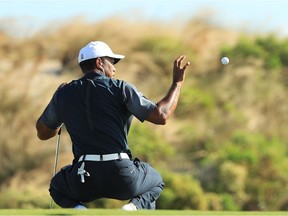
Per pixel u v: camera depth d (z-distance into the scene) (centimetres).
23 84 6981
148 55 7488
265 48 7688
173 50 7581
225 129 6569
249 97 7100
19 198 5522
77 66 7425
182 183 5459
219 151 6088
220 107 6931
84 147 1884
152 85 7231
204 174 5809
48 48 7612
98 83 1909
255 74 7319
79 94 1903
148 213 1608
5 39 7662
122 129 1898
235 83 7231
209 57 7619
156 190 1962
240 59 7519
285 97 7200
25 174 6050
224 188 5672
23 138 6334
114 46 7588
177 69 1936
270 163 5856
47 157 6119
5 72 7188
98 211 1642
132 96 1894
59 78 7219
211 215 1602
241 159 5866
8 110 6694
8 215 1559
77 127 1891
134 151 5978
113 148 1878
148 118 1886
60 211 1648
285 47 7694
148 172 1936
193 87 7125
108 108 1886
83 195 1900
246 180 5722
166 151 6056
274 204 5697
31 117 6656
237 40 7831
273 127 6762
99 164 1869
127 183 1883
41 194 5566
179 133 6378
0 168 6138
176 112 6762
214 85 7188
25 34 7725
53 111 1945
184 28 8000
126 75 7256
